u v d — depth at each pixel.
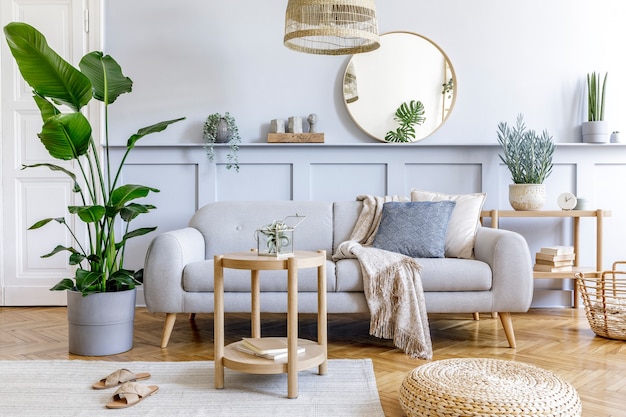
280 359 2.51
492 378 2.18
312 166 4.39
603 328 3.42
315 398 2.40
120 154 4.38
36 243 4.43
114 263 3.23
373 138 4.41
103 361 2.94
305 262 2.54
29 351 3.17
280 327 3.81
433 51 4.40
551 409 1.97
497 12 4.42
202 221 3.82
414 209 3.59
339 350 3.21
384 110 4.39
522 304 3.18
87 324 3.06
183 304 3.19
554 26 4.43
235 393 2.47
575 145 4.32
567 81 4.43
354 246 3.37
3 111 4.42
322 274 2.71
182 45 4.41
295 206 3.91
